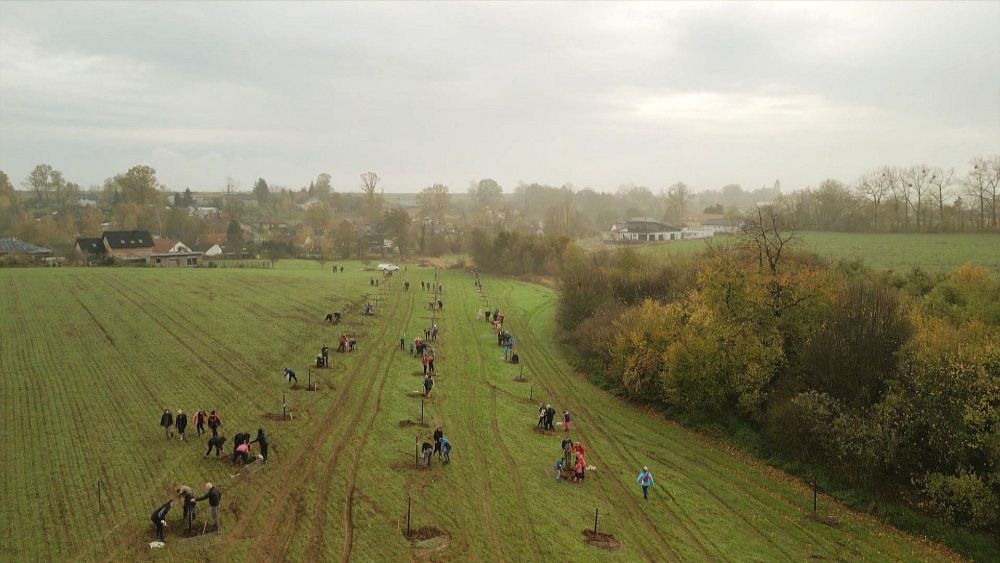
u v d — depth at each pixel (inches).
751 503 1374.3
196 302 2773.1
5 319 2204.7
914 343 1598.2
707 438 1786.4
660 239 7524.6
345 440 1433.3
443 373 2111.2
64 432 1331.2
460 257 6461.6
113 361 1834.4
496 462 1425.9
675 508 1305.4
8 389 1553.9
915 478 1413.6
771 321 1958.7
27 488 1095.6
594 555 1078.4
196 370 1819.6
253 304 2859.3
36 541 946.7
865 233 5477.4
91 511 1039.6
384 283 4050.2
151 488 1127.6
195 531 1007.6
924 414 1408.7
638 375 2009.1
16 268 3526.1
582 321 2839.6
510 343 2496.3
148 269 3772.1
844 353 1670.8
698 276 2356.1
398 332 2637.8
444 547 1044.5
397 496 1197.7
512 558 1039.0
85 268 3661.4
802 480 1521.9
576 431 1732.3
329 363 2042.3
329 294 3334.2
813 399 1583.4
